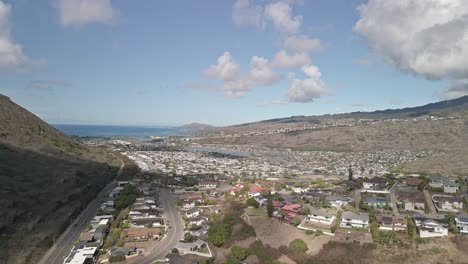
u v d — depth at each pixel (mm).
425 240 87000
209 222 123875
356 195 130125
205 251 99250
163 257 94500
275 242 96000
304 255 87312
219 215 130625
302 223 103312
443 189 128625
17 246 94312
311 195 131750
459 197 115625
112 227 118188
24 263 87625
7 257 88188
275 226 104500
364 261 81625
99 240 104312
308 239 94000
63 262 90375
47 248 99000
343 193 134375
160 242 105812
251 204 124938
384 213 106062
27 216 113812
